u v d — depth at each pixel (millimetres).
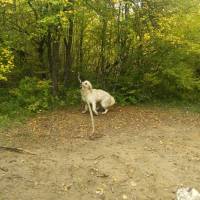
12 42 12609
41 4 11945
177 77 13828
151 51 13852
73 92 13344
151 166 9055
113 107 13195
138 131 11211
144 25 13492
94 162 9109
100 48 14016
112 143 10234
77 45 14102
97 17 13000
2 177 8383
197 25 13781
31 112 12055
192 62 14469
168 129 11539
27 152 9469
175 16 13555
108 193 7922
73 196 7781
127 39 13633
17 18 12578
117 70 14078
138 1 13188
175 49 13867
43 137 10445
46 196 7758
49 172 8633
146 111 13094
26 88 12602
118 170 8789
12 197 7695
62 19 11445
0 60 11844
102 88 14047
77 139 10398
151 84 14156
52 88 13148
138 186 8203
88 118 11938
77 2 11789
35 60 13641
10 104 12320
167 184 8336
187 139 10820
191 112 13406
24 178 8375
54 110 12422
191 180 8547
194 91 14922
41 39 13055
